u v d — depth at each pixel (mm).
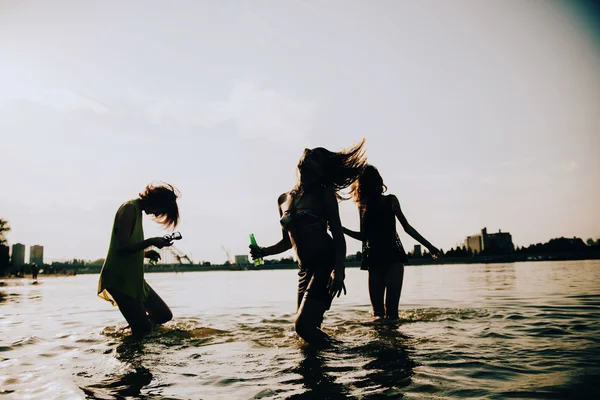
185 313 5867
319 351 3078
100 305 7629
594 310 4824
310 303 3334
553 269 19703
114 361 2895
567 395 1956
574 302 5668
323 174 3619
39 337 3932
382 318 4680
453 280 13367
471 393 2035
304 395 2080
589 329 3619
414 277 17172
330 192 3605
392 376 2354
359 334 3727
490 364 2537
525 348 2936
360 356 2875
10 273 43844
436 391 2082
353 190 5098
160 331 4180
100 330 4363
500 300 6328
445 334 3576
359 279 15656
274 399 2035
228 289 12844
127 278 4094
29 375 2527
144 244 4031
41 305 7641
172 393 2158
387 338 3473
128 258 4129
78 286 16891
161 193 4402
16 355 3123
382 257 4801
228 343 3531
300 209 3656
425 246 4934
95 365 2781
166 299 8766
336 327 4137
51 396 2113
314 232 3576
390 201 4918
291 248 4176
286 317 5270
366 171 4980
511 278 13102
